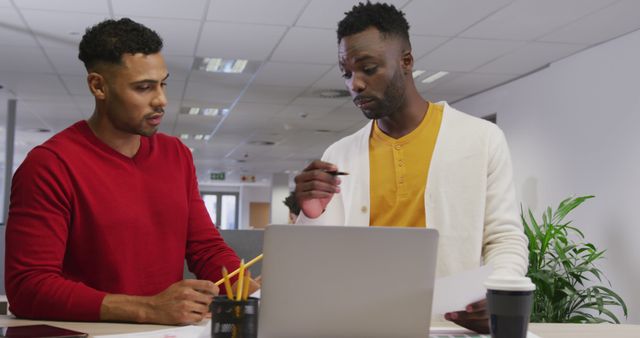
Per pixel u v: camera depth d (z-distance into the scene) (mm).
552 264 4484
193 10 3941
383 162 1505
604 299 4523
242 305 886
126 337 978
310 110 7500
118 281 1316
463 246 1388
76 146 1335
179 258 1422
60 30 4367
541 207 5383
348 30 1385
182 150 1521
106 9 3920
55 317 1152
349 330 900
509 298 866
